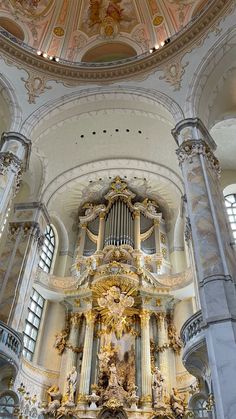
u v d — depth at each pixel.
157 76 14.32
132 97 14.66
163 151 16.92
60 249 18.67
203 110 13.02
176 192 17.78
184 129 12.11
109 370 14.19
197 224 9.68
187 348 8.91
